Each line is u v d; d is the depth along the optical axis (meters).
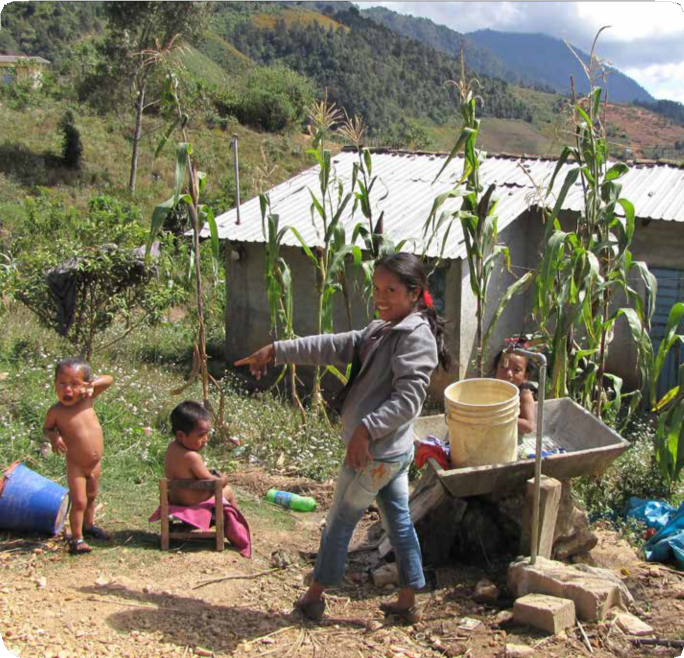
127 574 4.23
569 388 6.90
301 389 10.85
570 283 5.98
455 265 9.81
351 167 13.15
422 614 4.02
